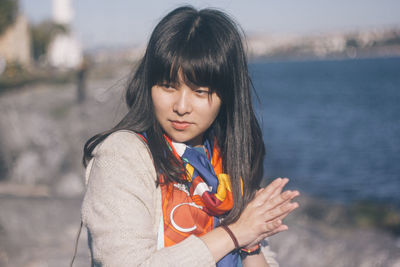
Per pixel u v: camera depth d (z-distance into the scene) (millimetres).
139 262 1094
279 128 31594
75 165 10680
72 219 6305
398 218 8820
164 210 1262
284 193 1275
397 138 26766
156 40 1254
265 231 1266
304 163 18969
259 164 1460
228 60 1271
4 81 24031
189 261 1144
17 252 5051
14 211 6238
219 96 1292
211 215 1323
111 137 1263
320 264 4906
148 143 1288
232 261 1327
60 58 47156
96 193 1178
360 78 106375
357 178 16344
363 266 4707
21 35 38594
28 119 12680
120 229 1117
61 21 49781
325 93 65688
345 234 5871
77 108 13922
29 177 10164
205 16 1292
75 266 4918
